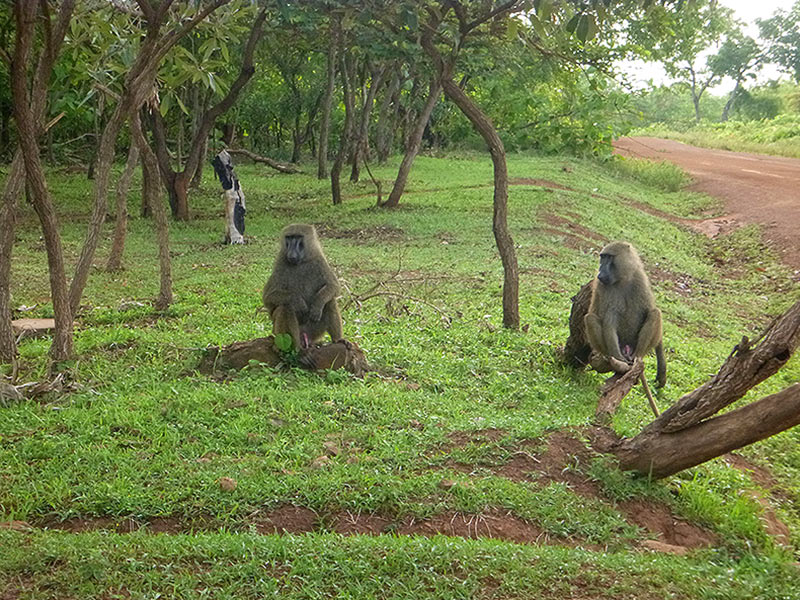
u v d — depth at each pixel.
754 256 18.91
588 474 6.10
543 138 13.12
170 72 9.77
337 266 14.44
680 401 6.10
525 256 15.67
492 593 4.20
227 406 7.00
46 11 6.91
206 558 4.37
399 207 21.61
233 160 37.28
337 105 39.38
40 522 5.04
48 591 3.97
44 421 6.58
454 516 5.32
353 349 8.28
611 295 8.28
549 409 7.81
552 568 4.48
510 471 6.07
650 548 5.26
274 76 35.88
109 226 19.22
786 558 5.53
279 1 11.80
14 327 9.96
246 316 10.83
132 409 6.92
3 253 8.59
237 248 16.69
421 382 8.23
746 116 78.00
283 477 5.61
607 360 8.38
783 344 5.46
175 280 13.42
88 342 8.98
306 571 4.28
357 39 14.66
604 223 20.45
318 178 29.23
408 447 6.33
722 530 5.79
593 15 5.00
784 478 7.46
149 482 5.53
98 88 10.88
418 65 14.62
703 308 14.13
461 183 26.52
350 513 5.29
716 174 31.80
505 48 12.53
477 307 11.73
